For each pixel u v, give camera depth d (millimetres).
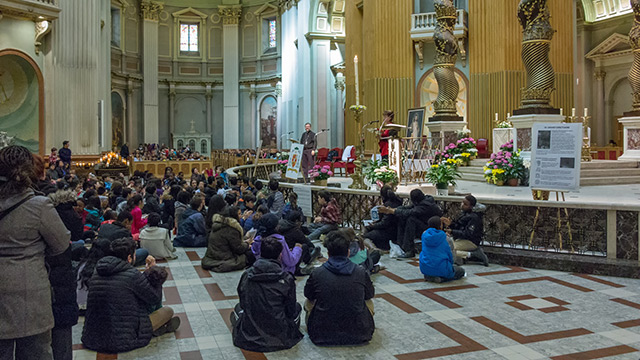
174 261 7543
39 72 19094
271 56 38406
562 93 18891
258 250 6332
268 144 39094
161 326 4547
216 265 6906
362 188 11055
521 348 4113
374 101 19859
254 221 7848
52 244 2896
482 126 18859
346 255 4383
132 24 36625
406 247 7375
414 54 19953
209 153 39125
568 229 6836
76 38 20172
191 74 39500
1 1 16922
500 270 6664
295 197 10477
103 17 26109
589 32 27969
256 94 39531
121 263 4262
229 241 6961
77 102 20234
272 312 4203
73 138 20172
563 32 18875
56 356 3320
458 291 5746
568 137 7391
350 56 23469
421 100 19859
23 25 18438
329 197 9000
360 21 23312
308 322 4379
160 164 27609
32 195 2855
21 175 2764
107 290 4156
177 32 39031
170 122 38906
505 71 18297
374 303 5332
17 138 18859
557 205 6820
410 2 19781
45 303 2836
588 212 6691
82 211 7523
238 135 39656
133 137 36438
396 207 7703
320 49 29547
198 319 4973
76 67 20234
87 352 4145
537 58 12133
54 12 18516
